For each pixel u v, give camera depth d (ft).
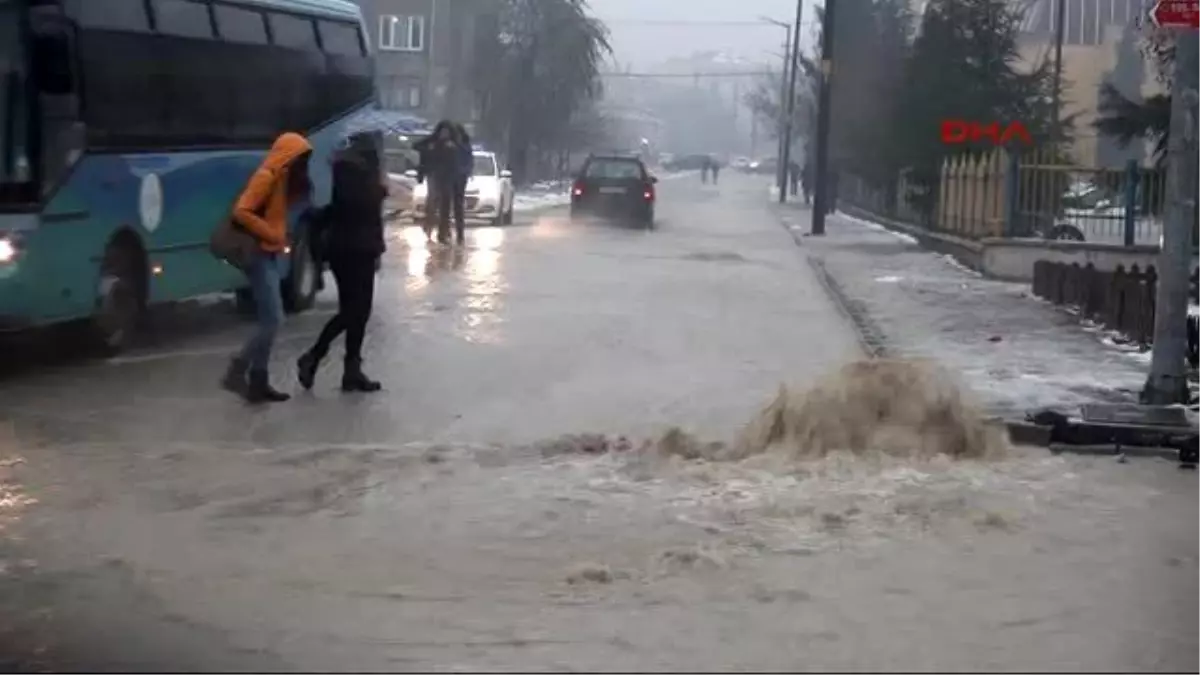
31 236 48.47
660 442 38.32
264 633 24.85
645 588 27.45
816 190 151.02
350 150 47.42
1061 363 56.24
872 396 38.52
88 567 28.48
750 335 65.16
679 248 119.65
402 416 44.47
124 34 54.13
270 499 33.55
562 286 83.97
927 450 37.88
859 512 32.45
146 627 25.09
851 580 27.96
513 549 29.86
